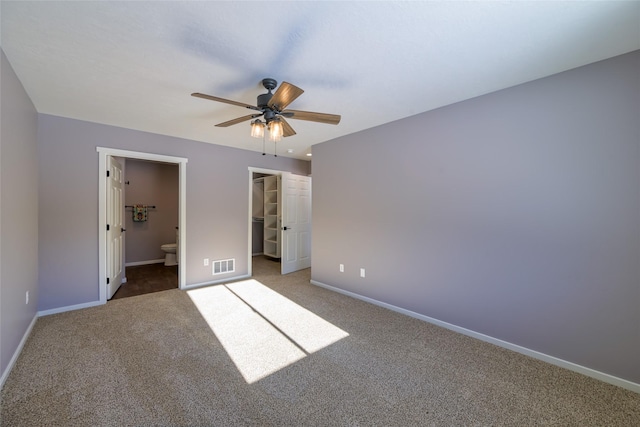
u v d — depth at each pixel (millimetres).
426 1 1413
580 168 2055
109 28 1621
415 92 2492
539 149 2234
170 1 1404
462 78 2229
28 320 2570
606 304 1970
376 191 3498
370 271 3592
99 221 3381
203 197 4270
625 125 1883
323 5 1438
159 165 6031
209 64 2010
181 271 4090
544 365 2176
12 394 1771
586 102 2025
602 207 1972
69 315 3055
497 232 2471
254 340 2555
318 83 2312
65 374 1986
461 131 2689
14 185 2123
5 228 1925
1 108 1829
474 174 2607
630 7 1453
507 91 2396
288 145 4457
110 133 3428
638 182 1845
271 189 6852
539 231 2244
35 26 1595
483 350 2402
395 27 1617
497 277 2479
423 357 2289
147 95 2539
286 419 1611
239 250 4719
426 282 3000
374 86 2371
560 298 2156
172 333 2666
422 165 3010
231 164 4578
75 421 1567
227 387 1886
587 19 1552
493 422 1607
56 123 3092
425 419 1624
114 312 3170
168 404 1714
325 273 4242
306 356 2293
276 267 5754
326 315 3166
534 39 1732
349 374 2051
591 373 2027
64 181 3146
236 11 1480
